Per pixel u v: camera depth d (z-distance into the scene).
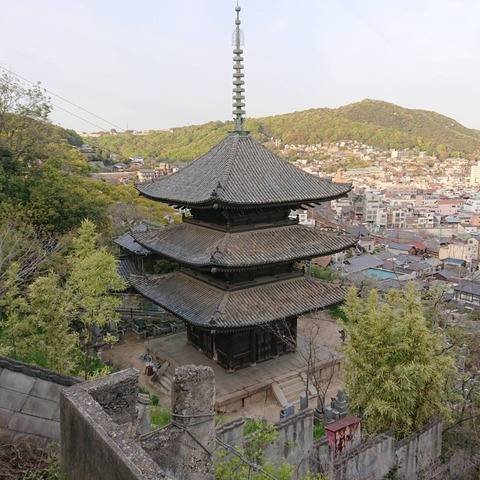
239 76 35.03
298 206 33.38
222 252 29.34
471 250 136.88
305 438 18.86
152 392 31.38
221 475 12.73
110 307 26.69
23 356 24.17
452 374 24.41
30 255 32.38
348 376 22.36
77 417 9.02
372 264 113.06
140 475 7.22
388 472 19.47
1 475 11.23
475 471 22.41
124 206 70.50
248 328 29.03
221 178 31.06
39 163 53.47
